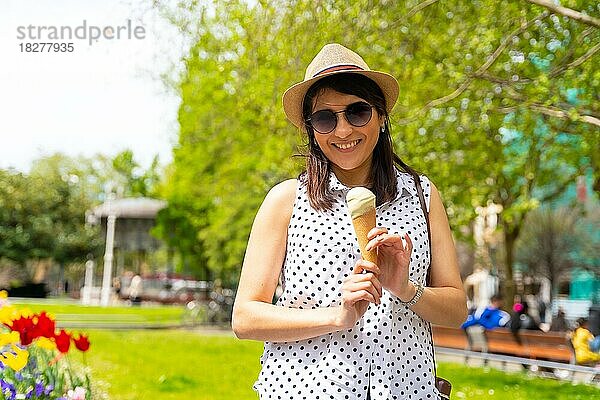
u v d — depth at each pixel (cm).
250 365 1495
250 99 1241
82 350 640
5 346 613
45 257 4969
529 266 3031
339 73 293
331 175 301
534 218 3020
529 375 1364
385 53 1106
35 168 5438
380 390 281
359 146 295
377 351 284
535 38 1105
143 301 4206
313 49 1018
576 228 3003
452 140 1345
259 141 1583
